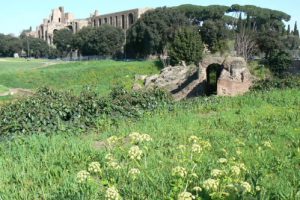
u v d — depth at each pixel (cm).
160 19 9700
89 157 999
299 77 2822
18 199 767
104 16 15650
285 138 1226
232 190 667
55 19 18175
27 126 1430
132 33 10225
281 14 12256
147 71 7206
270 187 746
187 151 967
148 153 1034
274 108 1772
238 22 10500
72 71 7475
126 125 1523
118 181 809
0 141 1313
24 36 17312
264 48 7388
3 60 12562
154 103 1945
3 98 3916
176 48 6919
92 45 11875
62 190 770
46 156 1023
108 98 1764
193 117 1650
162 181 779
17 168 941
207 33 8719
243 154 1000
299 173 844
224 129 1415
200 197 666
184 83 3778
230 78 2975
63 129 1445
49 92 1966
